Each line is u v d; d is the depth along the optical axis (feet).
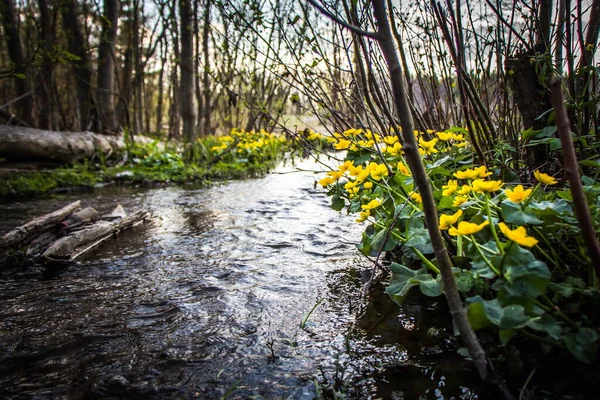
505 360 4.33
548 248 5.09
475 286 4.82
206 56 22.91
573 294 4.44
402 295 4.89
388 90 8.25
